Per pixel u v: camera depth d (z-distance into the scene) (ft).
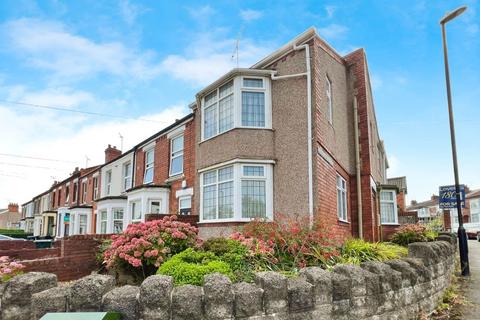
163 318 11.80
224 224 37.52
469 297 25.48
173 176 53.01
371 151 51.08
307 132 35.73
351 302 15.87
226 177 39.37
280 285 13.85
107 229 62.69
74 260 33.22
